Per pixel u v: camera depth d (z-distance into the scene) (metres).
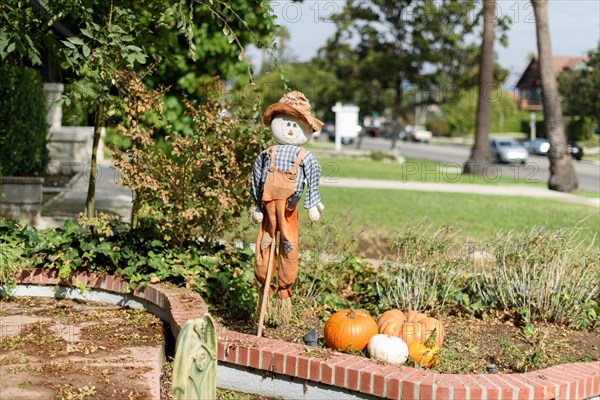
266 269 6.71
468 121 74.25
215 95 8.62
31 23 8.62
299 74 57.41
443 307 7.89
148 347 6.46
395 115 55.38
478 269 8.77
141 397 5.25
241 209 8.20
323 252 8.59
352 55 55.50
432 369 6.31
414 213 17.34
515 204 19.53
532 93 63.03
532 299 7.85
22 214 13.26
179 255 8.02
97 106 8.59
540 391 5.28
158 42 9.74
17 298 8.09
